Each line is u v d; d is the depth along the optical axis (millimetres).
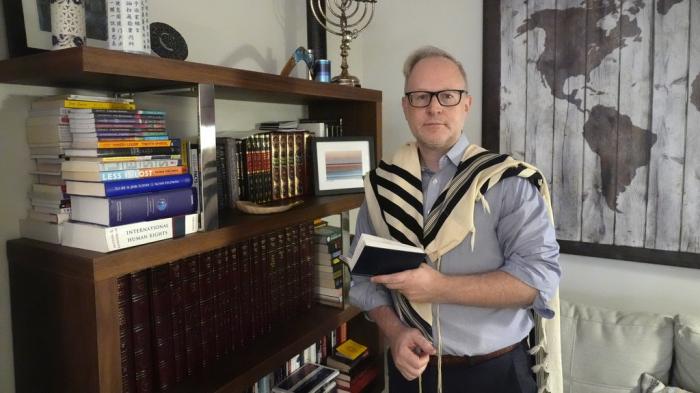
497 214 1136
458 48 2080
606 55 1744
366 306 1298
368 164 1831
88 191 995
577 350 1587
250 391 1551
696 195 1648
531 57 1883
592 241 1835
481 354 1162
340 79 1803
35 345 1088
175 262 1181
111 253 969
